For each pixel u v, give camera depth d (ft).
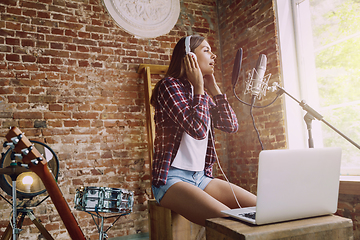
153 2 11.29
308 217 3.54
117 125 10.18
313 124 8.87
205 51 5.35
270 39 9.69
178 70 5.27
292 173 3.21
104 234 6.56
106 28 10.48
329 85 8.50
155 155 4.92
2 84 8.92
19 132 4.33
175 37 11.52
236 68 5.61
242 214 3.60
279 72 9.34
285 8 9.67
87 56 10.08
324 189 3.46
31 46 9.39
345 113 8.04
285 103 9.14
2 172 5.69
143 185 10.21
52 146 9.25
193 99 4.60
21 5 9.43
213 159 5.49
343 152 8.07
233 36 11.54
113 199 6.44
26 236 8.55
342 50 8.15
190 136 4.85
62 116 9.49
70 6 10.06
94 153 9.74
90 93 9.95
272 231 2.98
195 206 4.12
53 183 4.72
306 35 9.28
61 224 8.98
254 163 10.28
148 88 10.14
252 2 10.57
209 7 12.39
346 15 8.07
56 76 9.58
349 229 3.39
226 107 5.56
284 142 9.11
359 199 6.70
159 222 5.51
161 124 4.94
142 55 10.89
